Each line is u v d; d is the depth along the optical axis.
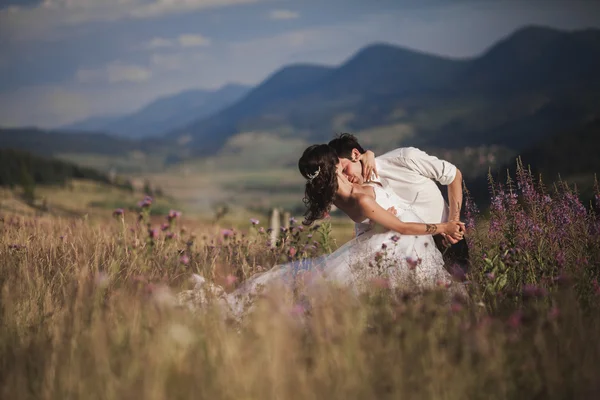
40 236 7.32
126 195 176.12
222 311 4.36
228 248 6.56
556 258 4.95
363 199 5.02
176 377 3.11
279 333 3.43
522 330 3.54
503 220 5.27
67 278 5.31
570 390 3.03
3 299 4.40
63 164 192.12
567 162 152.00
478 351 3.21
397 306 3.88
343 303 3.98
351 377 3.01
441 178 5.43
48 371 3.26
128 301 4.24
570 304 3.80
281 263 5.99
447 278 4.93
